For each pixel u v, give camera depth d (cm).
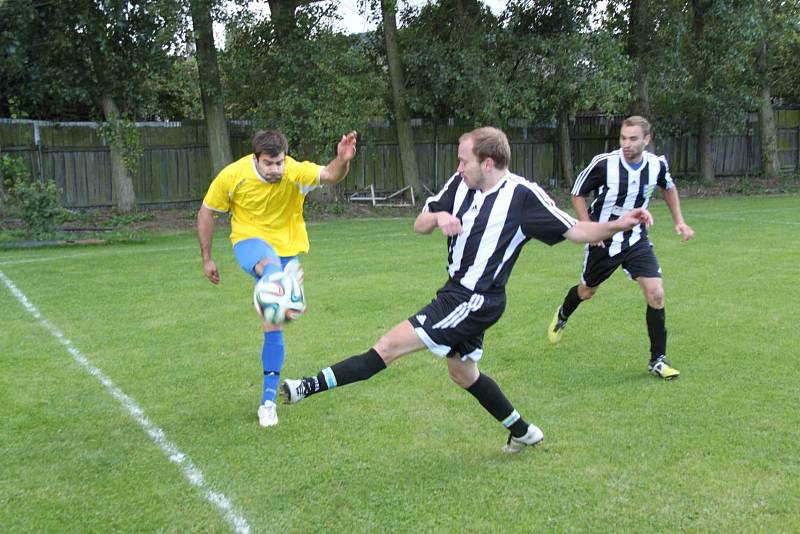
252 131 1731
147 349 585
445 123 2086
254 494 342
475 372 374
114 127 1566
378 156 2006
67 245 1201
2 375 518
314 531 310
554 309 712
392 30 1817
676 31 1909
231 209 459
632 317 679
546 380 505
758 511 323
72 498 338
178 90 2148
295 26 1666
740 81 2220
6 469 368
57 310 717
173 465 374
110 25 1492
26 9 1398
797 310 693
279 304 405
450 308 353
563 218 341
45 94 1614
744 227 1319
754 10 1839
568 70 1733
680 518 318
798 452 382
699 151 2352
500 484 351
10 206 1465
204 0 1466
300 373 525
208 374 523
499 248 348
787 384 490
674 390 482
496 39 1780
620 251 526
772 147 2434
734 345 582
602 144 2342
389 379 509
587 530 309
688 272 889
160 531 310
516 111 1828
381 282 849
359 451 391
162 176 1784
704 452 384
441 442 402
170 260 1033
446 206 362
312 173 439
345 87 1658
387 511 326
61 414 445
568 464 372
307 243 473
